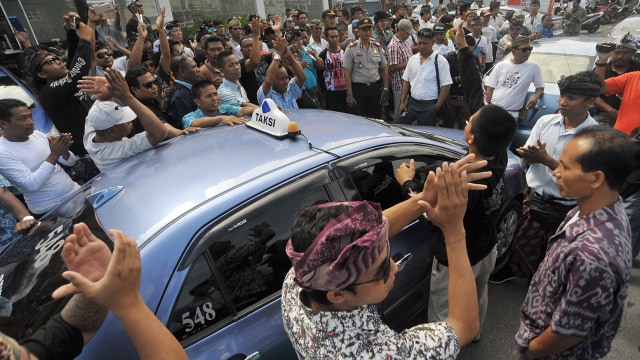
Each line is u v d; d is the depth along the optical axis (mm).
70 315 986
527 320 1447
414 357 825
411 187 1769
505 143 1728
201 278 1450
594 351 1309
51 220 1860
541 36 10359
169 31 6914
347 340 838
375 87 5352
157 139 2256
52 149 2543
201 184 1681
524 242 2578
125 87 2072
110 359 1244
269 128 2127
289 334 984
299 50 5062
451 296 937
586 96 2178
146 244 1403
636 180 2357
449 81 4621
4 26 5715
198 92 2893
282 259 1672
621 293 1184
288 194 1683
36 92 4234
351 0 13695
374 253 758
